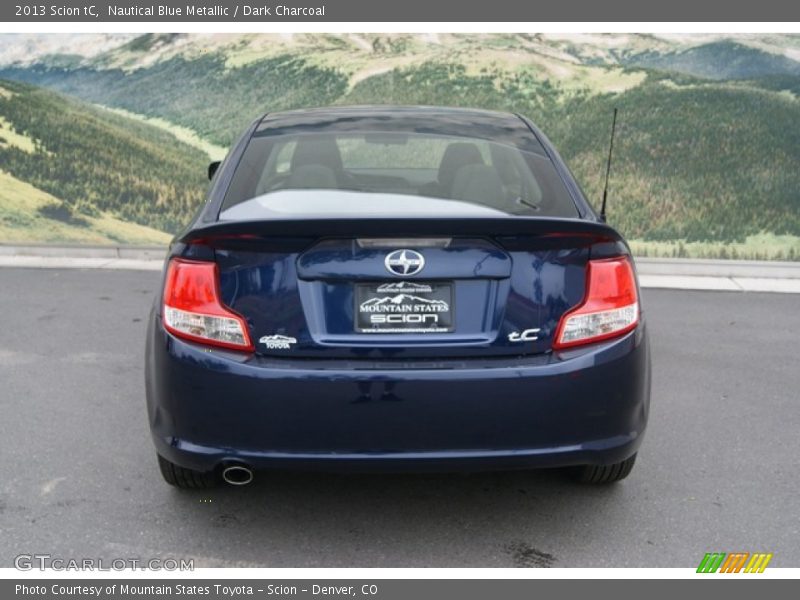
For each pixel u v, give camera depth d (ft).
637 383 8.96
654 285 24.13
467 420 8.46
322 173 10.73
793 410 13.88
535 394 8.48
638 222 29.27
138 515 10.07
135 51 31.35
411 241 8.54
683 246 28.89
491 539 9.65
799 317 20.34
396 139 11.28
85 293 22.02
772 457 11.96
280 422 8.45
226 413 8.52
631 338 8.90
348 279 8.53
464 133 11.58
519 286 8.64
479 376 8.39
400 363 8.49
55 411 13.43
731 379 15.48
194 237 8.66
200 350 8.59
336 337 8.55
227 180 10.38
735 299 22.35
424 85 31.60
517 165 10.81
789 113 28.17
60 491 10.62
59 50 30.78
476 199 10.21
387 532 9.78
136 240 31.60
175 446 8.84
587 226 8.64
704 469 11.54
